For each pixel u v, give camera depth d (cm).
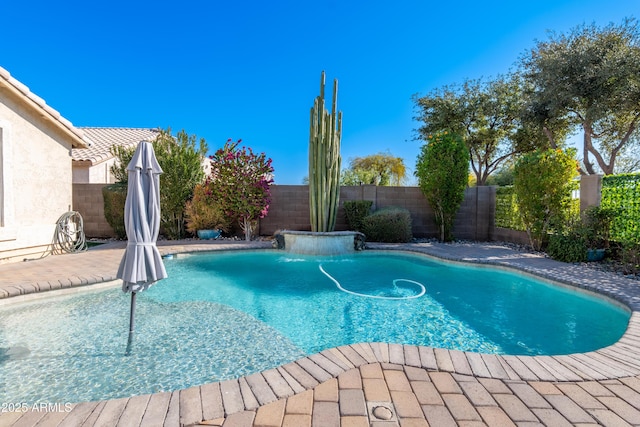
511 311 503
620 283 570
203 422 212
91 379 299
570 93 1246
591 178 830
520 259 796
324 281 672
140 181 378
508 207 1119
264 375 270
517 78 1658
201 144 1217
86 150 1503
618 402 238
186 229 1188
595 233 783
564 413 225
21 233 775
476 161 2033
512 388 255
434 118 1838
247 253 956
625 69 1133
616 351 321
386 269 777
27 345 368
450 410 226
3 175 736
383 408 227
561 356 308
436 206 1148
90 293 564
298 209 1238
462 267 793
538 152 916
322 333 423
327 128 1023
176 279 680
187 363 332
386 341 402
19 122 777
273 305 526
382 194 1225
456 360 297
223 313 483
